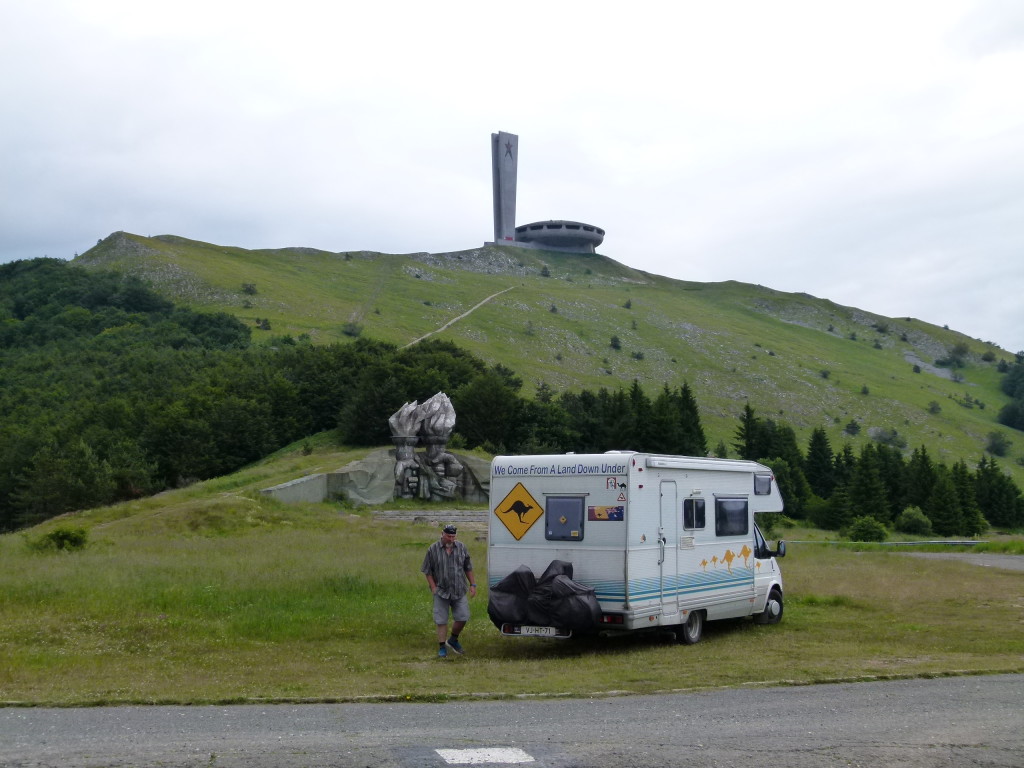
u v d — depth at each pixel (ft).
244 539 114.32
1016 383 638.94
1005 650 45.42
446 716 28.89
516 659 43.34
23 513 189.98
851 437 470.39
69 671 36.86
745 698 32.35
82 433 222.28
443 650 43.42
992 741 25.90
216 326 391.65
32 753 23.12
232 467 213.25
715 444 409.49
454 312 570.87
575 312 625.41
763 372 561.43
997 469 299.99
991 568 96.32
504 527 49.32
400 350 304.30
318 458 195.93
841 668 39.01
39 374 310.86
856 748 24.88
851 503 219.00
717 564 52.70
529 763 22.72
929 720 28.60
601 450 250.78
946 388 628.28
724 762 23.25
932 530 222.28
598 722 27.99
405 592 64.18
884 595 69.05
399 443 185.47
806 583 76.43
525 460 49.29
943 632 51.98
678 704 31.14
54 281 449.48
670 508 49.26
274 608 55.57
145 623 48.11
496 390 231.09
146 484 189.88
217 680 35.53
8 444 216.33
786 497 240.94
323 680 35.70
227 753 23.27
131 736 25.31
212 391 240.94
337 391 243.81
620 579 45.78
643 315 655.76
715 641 50.21
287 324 446.60
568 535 47.42
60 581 60.70
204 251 609.42
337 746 24.23
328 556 87.97
